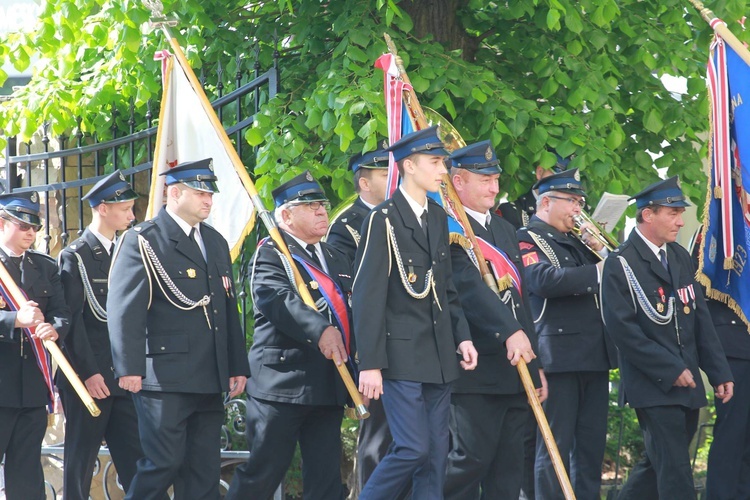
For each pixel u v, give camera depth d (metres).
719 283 14.70
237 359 13.47
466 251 13.01
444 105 16.91
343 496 13.76
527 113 16.41
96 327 14.83
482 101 16.17
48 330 13.52
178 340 12.98
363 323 11.60
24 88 19.36
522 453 13.45
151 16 16.97
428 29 18.30
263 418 13.41
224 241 13.87
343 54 16.95
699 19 18.19
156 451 12.82
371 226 11.91
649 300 14.11
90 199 15.03
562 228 15.18
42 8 17.81
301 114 16.75
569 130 16.61
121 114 19.53
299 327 12.76
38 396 14.29
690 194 17.78
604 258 14.84
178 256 13.19
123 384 12.65
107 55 18.88
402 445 11.62
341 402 13.30
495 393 12.87
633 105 17.69
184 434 13.04
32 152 19.77
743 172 14.42
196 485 13.32
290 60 18.77
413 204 12.14
